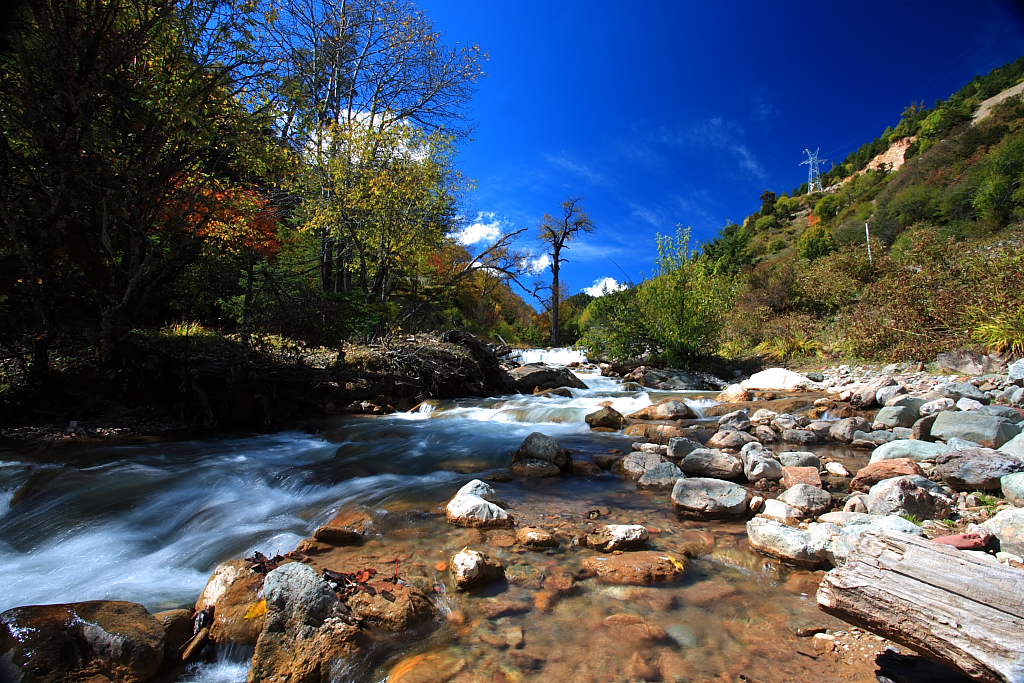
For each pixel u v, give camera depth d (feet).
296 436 22.12
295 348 29.12
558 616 7.20
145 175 21.88
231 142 24.43
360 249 43.34
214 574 8.38
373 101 49.85
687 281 44.21
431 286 52.85
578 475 14.61
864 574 5.59
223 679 6.53
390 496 12.92
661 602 7.50
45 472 15.07
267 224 41.24
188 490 13.89
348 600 7.36
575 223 90.02
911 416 18.24
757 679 5.74
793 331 45.44
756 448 15.80
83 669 6.32
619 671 5.97
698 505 11.09
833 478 13.37
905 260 38.17
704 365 44.57
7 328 21.36
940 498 9.84
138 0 20.39
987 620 4.70
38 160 20.11
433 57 48.91
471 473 15.23
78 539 11.05
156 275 24.50
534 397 33.35
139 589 8.89
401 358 31.42
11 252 20.65
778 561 8.77
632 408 27.25
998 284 27.14
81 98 19.26
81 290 22.25
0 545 10.90
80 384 22.76
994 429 13.67
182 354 24.35
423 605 7.34
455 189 46.65
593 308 50.14
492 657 6.28
